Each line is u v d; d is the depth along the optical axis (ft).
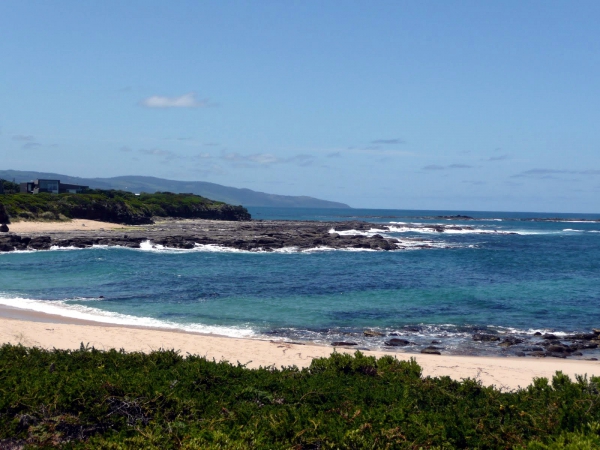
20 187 338.95
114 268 120.37
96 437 23.70
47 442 23.56
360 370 36.70
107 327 58.49
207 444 22.52
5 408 25.52
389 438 23.95
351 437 23.48
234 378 32.32
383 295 93.86
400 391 30.78
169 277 108.99
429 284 108.17
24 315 67.67
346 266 137.59
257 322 70.23
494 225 472.85
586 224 566.36
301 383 31.68
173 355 36.68
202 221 351.67
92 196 282.97
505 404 28.37
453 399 30.22
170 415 26.45
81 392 26.76
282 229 265.54
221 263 138.10
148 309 76.23
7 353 35.29
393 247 189.57
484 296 94.48
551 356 56.34
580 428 24.88
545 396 29.63
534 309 83.92
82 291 89.81
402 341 60.75
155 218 339.36
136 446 22.47
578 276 125.29
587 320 76.84
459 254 177.88
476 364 47.88
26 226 216.54
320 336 63.26
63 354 36.42
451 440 24.40
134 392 27.50
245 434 23.66
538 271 135.03
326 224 328.08
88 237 185.16
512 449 23.76
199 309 77.46
